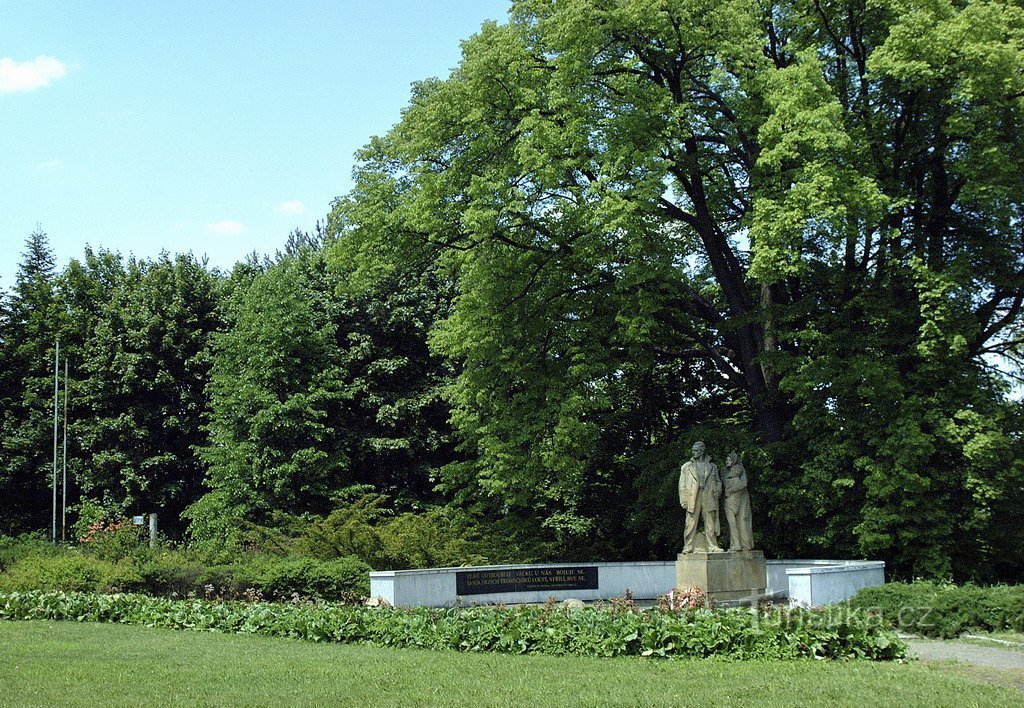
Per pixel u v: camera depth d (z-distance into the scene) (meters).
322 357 40.09
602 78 27.34
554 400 28.88
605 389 33.09
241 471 37.94
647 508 30.58
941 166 27.25
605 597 26.47
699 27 25.98
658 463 29.31
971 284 26.06
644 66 27.53
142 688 12.16
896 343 26.33
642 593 26.98
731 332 30.20
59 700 11.47
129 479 43.91
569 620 15.59
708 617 15.15
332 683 12.44
